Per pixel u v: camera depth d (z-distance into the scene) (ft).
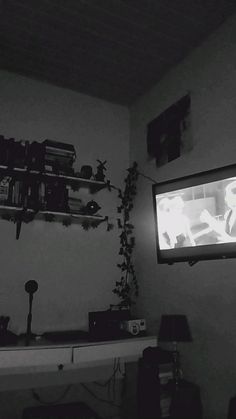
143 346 8.89
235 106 8.02
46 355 7.84
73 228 10.66
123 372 10.39
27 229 9.95
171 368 8.14
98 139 11.72
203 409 7.76
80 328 10.11
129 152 12.22
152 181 10.80
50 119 11.02
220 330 7.63
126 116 12.44
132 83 11.28
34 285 8.79
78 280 10.39
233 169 7.16
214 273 7.99
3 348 7.57
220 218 7.27
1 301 9.24
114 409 10.07
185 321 7.88
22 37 9.34
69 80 11.16
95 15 8.61
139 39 9.41
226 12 8.46
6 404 8.79
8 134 10.25
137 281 10.92
